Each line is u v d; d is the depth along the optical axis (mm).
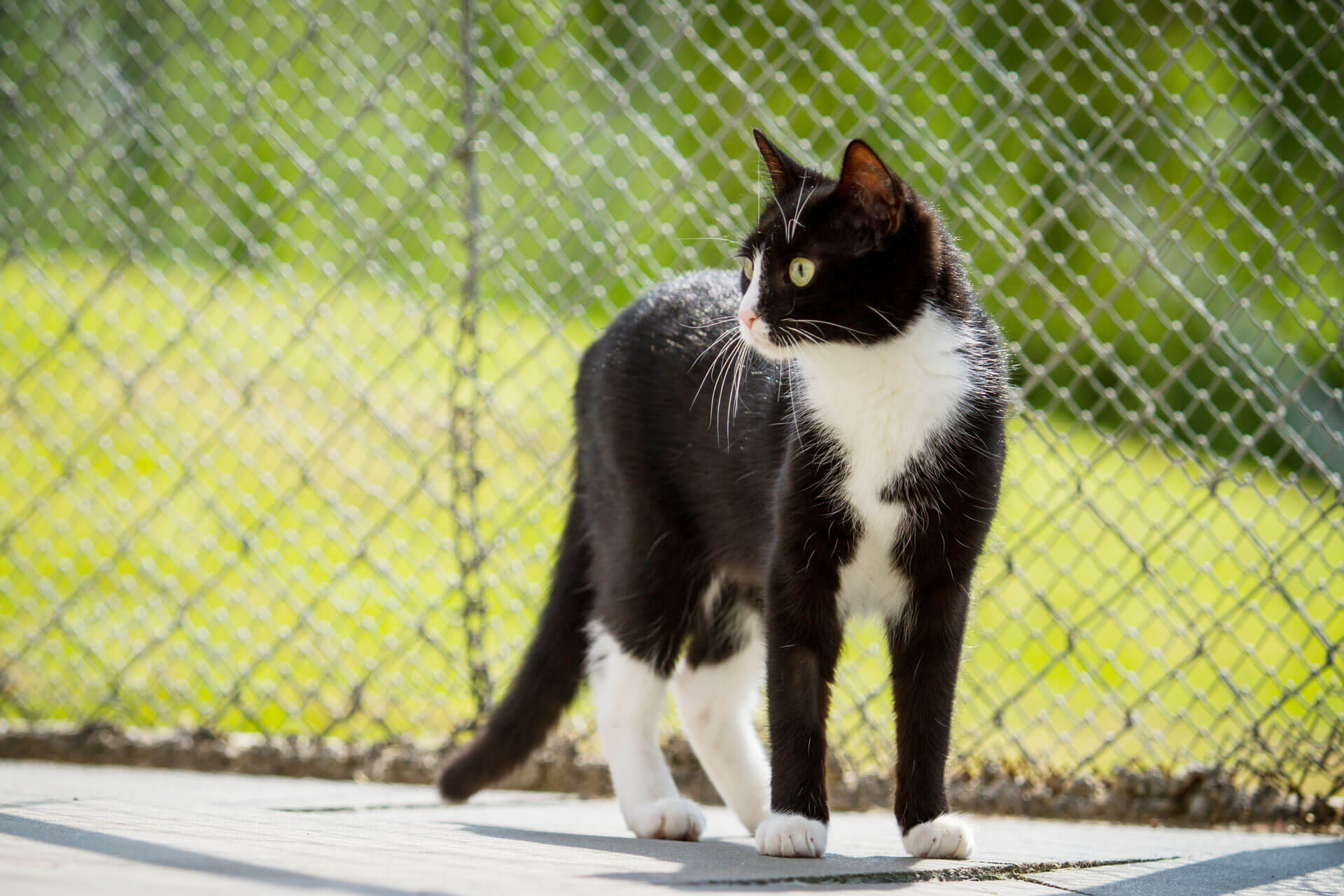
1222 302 5230
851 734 4523
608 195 6539
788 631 3352
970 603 3426
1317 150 4078
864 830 3854
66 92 6996
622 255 5000
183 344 6988
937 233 3436
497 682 4867
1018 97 4508
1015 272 5262
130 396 5980
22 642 5805
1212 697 4707
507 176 6598
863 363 3332
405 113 6770
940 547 3328
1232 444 5418
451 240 6496
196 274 7164
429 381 6117
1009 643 5102
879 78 5668
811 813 3221
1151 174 4508
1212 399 5492
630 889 2381
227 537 6359
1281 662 4648
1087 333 4457
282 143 5684
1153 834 3900
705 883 2543
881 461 3309
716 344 3764
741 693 4012
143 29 7469
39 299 7383
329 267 5887
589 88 6914
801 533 3348
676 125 6855
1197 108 5320
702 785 4629
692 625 3938
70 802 3641
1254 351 4594
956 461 3316
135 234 6086
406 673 5344
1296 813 4062
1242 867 3162
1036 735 4676
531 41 6570
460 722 5020
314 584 5840
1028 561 5145
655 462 3861
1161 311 5445
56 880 2201
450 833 3297
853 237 3359
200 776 4844
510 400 5949
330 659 5340
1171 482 5277
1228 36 5004
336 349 6418
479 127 5125
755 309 3443
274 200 7086
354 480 5480
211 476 6613
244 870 2357
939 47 6238
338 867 2457
